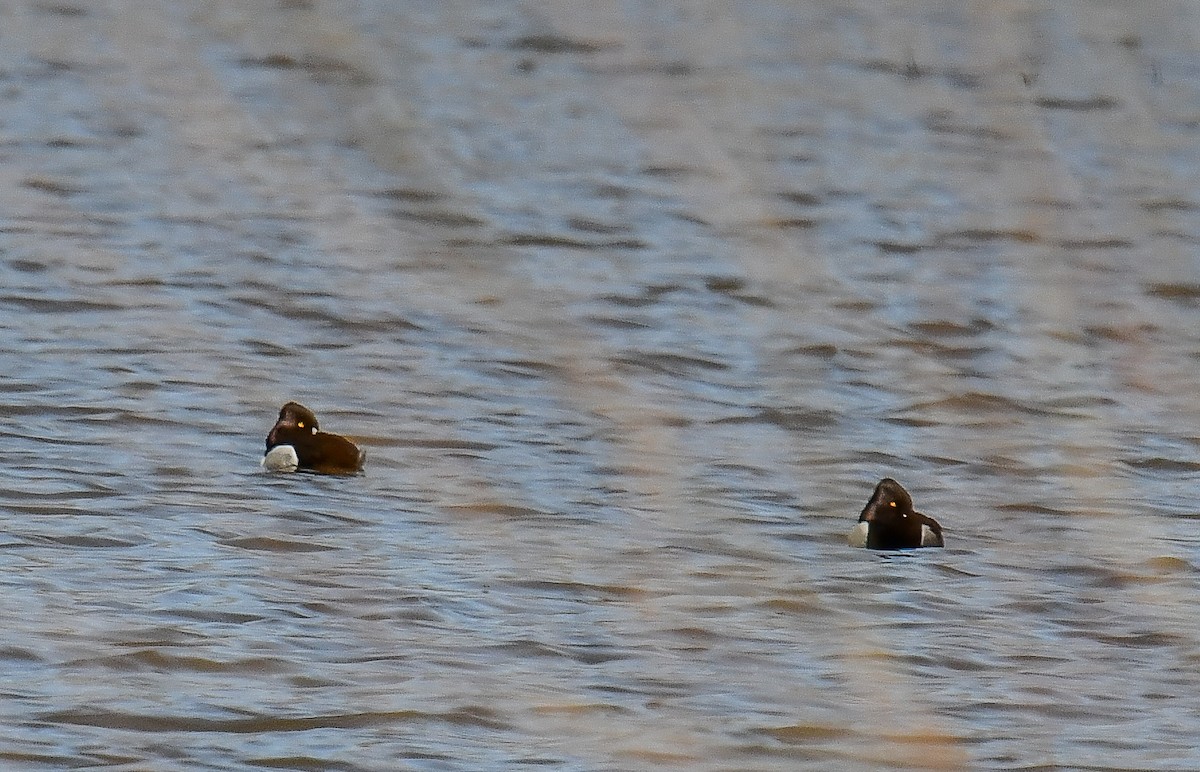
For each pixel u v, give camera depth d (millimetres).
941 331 25344
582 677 12953
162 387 20750
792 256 29312
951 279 28281
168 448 18453
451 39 47281
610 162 35656
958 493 18344
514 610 14250
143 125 36812
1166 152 38188
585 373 22406
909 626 14320
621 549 15938
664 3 52938
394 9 50469
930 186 34594
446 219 30688
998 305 26797
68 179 31922
